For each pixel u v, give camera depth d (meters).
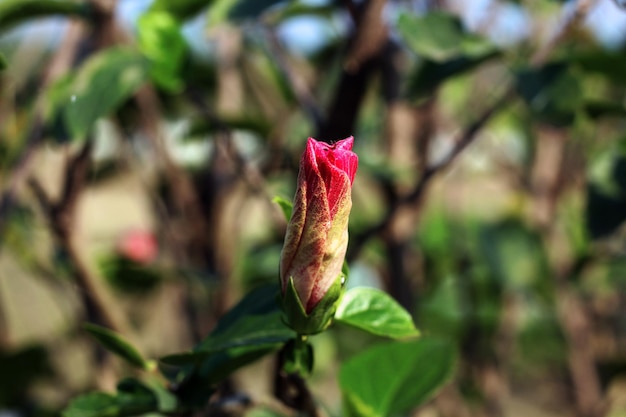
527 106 0.53
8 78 0.68
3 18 0.56
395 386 0.47
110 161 0.88
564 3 0.55
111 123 0.80
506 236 0.88
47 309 0.99
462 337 0.97
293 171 0.68
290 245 0.39
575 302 0.93
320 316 0.39
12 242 0.73
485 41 0.55
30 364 0.71
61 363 0.83
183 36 0.55
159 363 0.44
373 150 0.86
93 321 0.64
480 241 0.88
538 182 0.93
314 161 0.38
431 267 0.93
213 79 0.74
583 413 0.92
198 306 0.75
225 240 0.76
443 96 0.95
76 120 0.52
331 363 0.90
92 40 0.61
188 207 0.73
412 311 0.73
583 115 0.61
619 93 0.87
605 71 0.55
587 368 0.92
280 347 0.42
